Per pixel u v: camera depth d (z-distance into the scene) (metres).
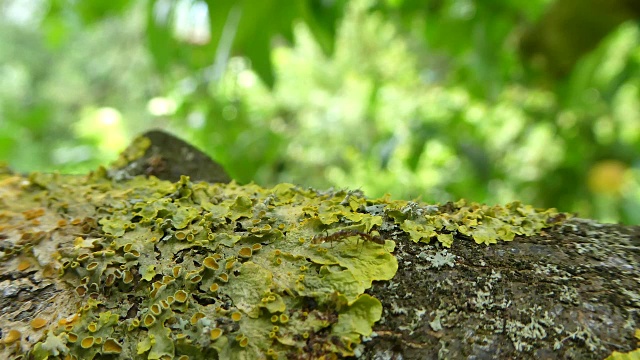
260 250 0.11
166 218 0.11
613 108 0.32
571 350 0.10
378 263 0.10
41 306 0.11
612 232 0.11
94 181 0.13
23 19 0.68
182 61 0.26
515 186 0.31
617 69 0.30
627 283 0.10
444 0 0.29
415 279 0.10
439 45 0.30
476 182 0.29
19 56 0.66
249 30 0.22
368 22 0.39
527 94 0.33
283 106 0.38
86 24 0.28
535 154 0.34
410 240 0.11
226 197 0.12
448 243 0.11
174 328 0.10
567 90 0.29
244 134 0.28
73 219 0.12
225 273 0.10
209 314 0.10
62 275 0.11
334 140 0.36
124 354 0.10
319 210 0.11
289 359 0.10
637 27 0.26
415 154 0.28
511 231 0.11
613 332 0.10
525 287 0.10
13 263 0.11
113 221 0.11
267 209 0.11
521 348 0.10
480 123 0.33
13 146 0.29
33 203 0.12
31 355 0.10
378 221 0.11
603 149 0.30
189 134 0.29
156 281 0.10
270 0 0.22
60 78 0.62
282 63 0.40
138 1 0.27
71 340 0.10
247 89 0.35
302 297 0.10
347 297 0.10
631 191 0.36
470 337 0.10
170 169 0.14
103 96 0.57
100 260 0.11
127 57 0.55
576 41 0.26
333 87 0.41
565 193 0.30
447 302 0.10
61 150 0.32
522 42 0.28
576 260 0.10
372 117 0.36
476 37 0.28
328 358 0.10
